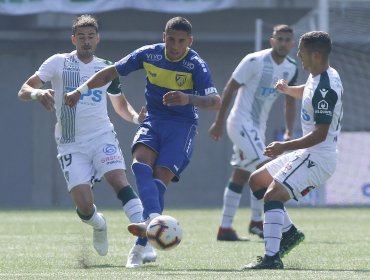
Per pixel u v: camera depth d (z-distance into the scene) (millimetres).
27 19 75688
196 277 22016
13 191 77500
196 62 24578
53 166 77688
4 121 77188
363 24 76750
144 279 21594
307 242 35812
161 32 77812
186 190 78375
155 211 23406
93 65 27406
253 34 78188
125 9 72750
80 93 24672
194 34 77875
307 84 25047
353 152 71250
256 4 74812
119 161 26766
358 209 63688
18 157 77438
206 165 78438
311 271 23969
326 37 24641
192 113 25188
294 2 75000
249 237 38938
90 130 26828
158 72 24734
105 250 27453
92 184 26938
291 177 25047
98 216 26906
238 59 79000
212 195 78438
